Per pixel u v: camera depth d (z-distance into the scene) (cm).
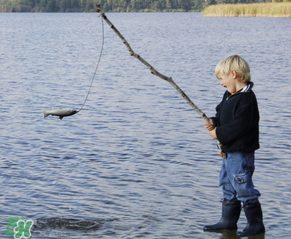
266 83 1430
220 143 434
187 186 564
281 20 7162
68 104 1111
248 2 17412
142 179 589
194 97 1206
